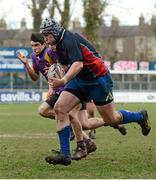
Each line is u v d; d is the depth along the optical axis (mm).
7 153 27859
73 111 24219
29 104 104625
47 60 26719
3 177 20234
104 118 24531
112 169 22297
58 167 22828
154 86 123188
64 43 21797
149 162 24406
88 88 23156
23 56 27422
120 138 37062
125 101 120500
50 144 32750
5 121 56375
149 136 38719
